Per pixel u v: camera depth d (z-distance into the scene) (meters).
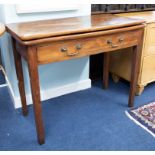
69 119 1.69
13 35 1.28
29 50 1.17
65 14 1.78
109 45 1.46
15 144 1.44
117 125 1.62
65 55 1.30
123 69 2.11
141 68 1.92
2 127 1.61
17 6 1.54
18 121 1.67
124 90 2.12
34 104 1.32
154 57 1.96
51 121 1.66
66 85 2.04
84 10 1.86
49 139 1.48
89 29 1.31
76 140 1.47
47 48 1.22
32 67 1.21
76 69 2.02
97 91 2.11
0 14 1.71
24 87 1.69
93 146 1.42
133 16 1.94
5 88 2.16
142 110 1.79
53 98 1.98
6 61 1.85
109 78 2.37
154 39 1.88
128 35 1.52
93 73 2.37
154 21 1.79
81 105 1.88
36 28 1.33
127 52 2.00
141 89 2.00
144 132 1.54
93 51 1.40
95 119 1.69
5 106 1.86
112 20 1.58
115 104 1.89
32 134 1.53
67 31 1.24
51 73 1.90
